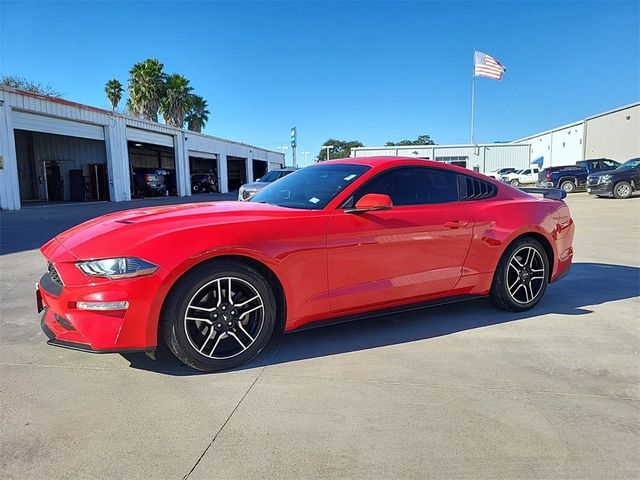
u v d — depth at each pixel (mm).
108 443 2275
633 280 5641
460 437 2322
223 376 3012
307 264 3219
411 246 3643
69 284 2773
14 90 18703
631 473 2055
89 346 2764
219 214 3229
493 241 4055
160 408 2605
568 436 2338
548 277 4516
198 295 2939
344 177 3723
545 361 3256
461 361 3252
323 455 2180
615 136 34031
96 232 3027
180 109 49188
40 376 3012
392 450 2217
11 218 14828
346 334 3787
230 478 2021
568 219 4695
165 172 34094
